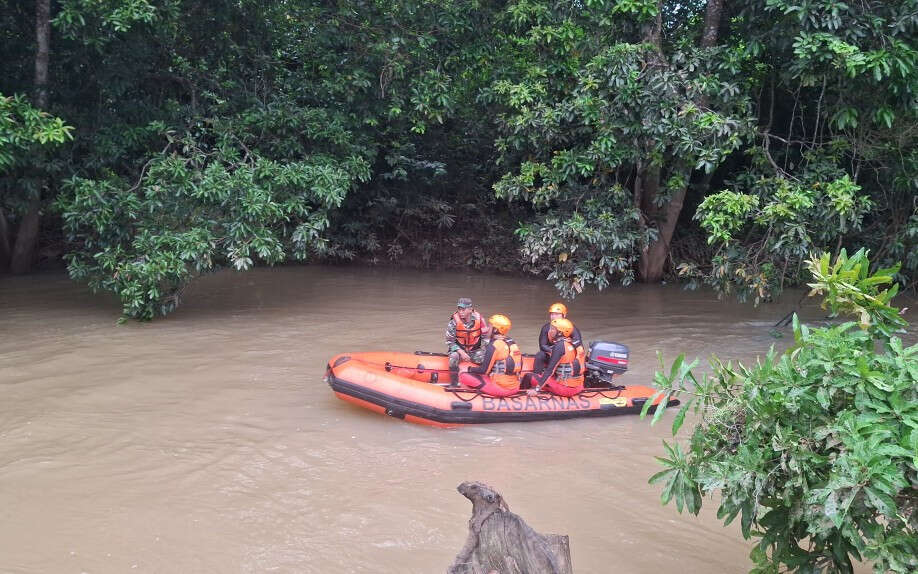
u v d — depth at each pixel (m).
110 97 12.80
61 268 15.80
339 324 11.33
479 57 13.80
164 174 11.09
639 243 13.30
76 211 10.71
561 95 12.96
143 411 7.06
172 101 12.84
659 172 14.42
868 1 10.05
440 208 19.12
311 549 4.54
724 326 11.77
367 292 14.65
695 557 4.52
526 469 5.96
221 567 4.30
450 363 7.75
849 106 10.31
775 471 3.09
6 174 12.19
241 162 11.74
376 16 13.88
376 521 4.94
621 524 4.95
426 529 4.84
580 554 4.52
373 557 4.46
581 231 11.46
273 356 9.27
